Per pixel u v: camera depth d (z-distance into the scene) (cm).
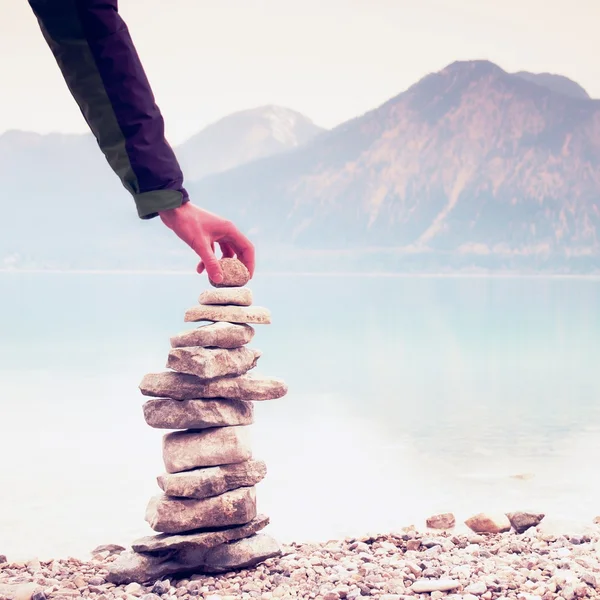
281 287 4034
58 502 428
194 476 269
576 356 1158
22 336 1367
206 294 284
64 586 269
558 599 231
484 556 289
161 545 267
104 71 204
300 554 299
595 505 416
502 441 587
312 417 682
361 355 1159
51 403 736
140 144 212
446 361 1098
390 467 505
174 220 245
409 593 246
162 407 279
